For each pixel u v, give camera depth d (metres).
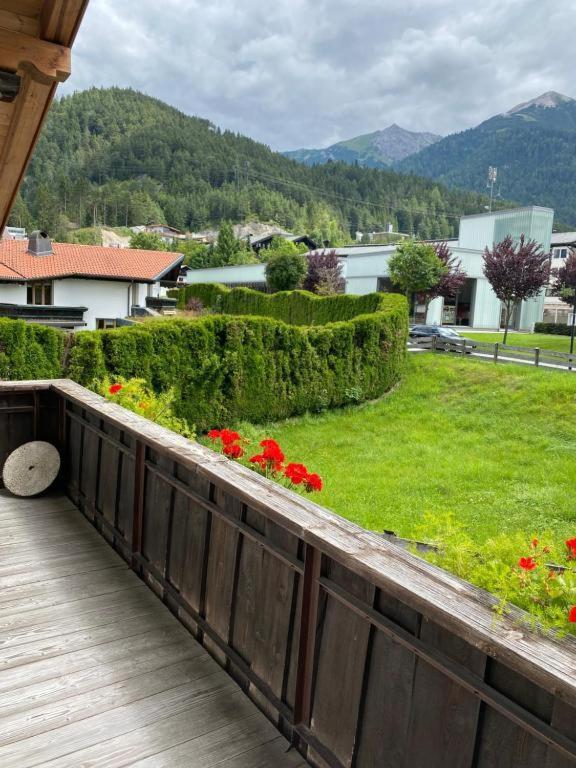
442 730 1.42
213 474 2.28
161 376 11.02
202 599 2.54
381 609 1.61
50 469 4.33
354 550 1.62
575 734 1.11
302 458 10.90
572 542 1.73
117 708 2.12
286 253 31.50
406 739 1.52
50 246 24.34
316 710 1.87
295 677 1.94
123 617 2.74
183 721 2.07
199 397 11.68
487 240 37.97
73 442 4.25
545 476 9.71
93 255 26.19
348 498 8.58
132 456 3.15
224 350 12.09
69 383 4.48
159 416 4.07
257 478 2.26
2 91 2.84
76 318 21.22
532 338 27.34
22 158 3.54
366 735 1.67
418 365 17.25
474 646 1.24
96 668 2.35
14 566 3.22
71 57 2.77
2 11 2.61
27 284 24.17
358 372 14.86
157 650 2.49
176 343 11.29
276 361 13.17
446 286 25.72
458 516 7.89
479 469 10.12
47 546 3.50
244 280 39.59
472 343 17.94
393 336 15.95
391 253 31.84
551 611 1.31
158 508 2.94
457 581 1.47
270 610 2.08
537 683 1.09
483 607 1.34
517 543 1.72
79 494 4.09
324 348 14.10
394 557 1.59
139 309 24.69
